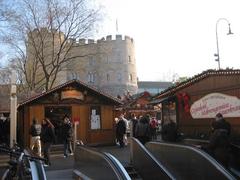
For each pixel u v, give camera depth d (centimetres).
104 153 970
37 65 4394
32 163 686
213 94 1964
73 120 2895
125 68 9631
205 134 2012
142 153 1380
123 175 810
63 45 4203
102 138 2977
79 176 1273
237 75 1800
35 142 2175
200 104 2066
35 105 2822
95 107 2978
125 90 9462
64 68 4744
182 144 1116
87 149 1175
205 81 2030
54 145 2678
